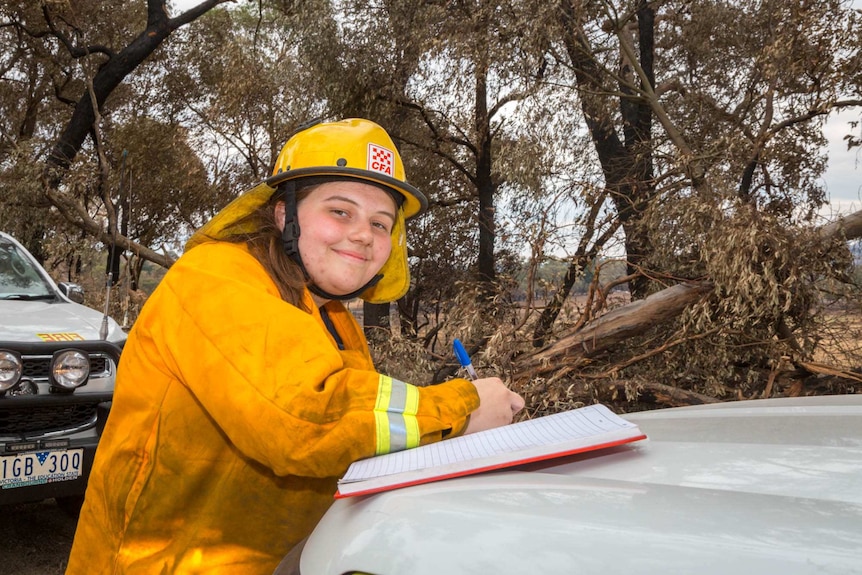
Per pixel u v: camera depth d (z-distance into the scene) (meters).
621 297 7.17
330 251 1.72
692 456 1.26
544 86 8.35
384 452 1.41
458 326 7.15
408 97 10.75
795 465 1.17
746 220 5.84
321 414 1.36
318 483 1.61
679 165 7.30
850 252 6.03
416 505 1.14
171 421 1.53
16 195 11.93
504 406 1.61
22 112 18.83
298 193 1.72
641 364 6.68
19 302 5.19
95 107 13.08
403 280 2.12
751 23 8.94
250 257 1.64
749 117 9.30
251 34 15.95
